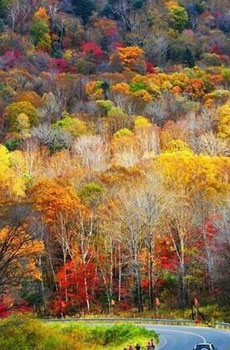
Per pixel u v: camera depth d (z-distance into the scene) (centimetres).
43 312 8806
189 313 8206
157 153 13000
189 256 8994
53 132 14088
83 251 8938
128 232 8931
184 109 16312
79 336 5778
